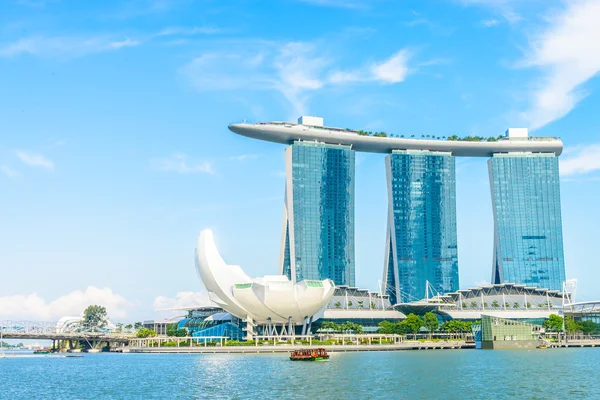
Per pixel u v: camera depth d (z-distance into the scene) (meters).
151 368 189.00
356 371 159.88
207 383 140.62
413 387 126.62
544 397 112.31
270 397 116.56
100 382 151.75
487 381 135.00
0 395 130.50
